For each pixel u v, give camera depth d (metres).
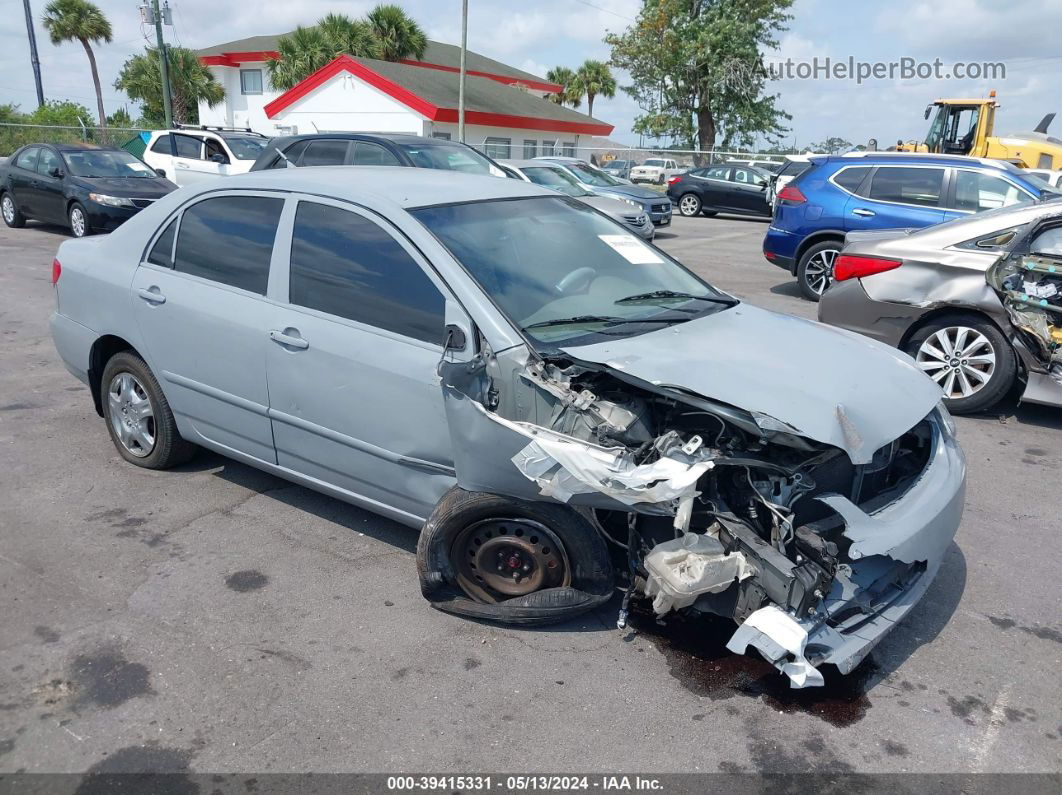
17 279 10.54
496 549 3.40
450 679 3.13
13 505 4.43
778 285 11.91
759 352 3.40
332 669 3.17
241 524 4.30
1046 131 21.23
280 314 3.86
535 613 3.33
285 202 4.00
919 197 9.72
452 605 3.50
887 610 3.17
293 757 2.73
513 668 3.21
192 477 4.85
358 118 31.34
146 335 4.47
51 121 35.31
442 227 3.64
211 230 4.27
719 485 3.08
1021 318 5.70
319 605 3.59
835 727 2.94
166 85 27.52
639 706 3.02
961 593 3.85
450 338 3.19
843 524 2.99
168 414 4.62
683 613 3.50
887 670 3.28
